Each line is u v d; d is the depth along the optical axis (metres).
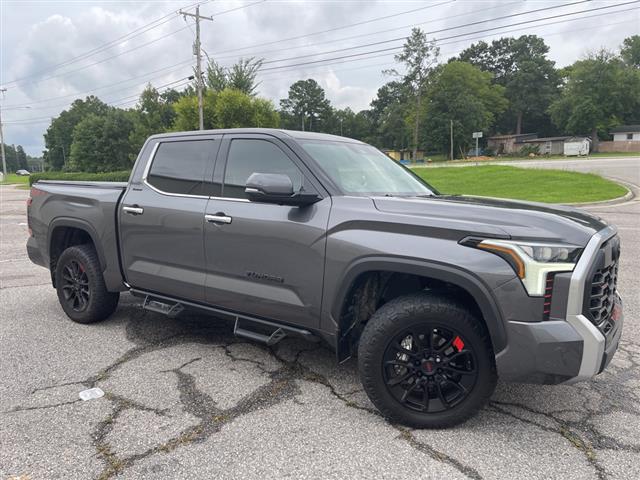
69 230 5.05
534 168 25.70
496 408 3.19
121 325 4.84
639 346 4.24
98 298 4.69
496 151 87.50
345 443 2.77
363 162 3.90
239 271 3.61
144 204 4.22
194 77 36.56
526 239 2.63
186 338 4.48
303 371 3.76
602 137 76.88
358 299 3.32
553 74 97.50
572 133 76.50
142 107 57.72
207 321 4.98
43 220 5.06
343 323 3.19
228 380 3.59
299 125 112.88
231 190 3.76
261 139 3.72
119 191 4.51
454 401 2.90
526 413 3.12
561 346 2.55
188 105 35.41
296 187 3.45
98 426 2.95
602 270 2.76
